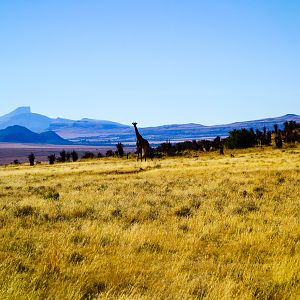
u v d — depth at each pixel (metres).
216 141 98.31
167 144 97.69
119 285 6.80
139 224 12.40
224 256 8.70
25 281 6.50
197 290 6.51
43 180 37.47
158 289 6.50
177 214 14.50
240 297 6.16
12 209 14.83
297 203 16.47
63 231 10.97
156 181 30.28
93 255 8.48
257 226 11.51
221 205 16.47
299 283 6.77
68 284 6.67
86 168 52.56
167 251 9.02
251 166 40.03
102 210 15.06
